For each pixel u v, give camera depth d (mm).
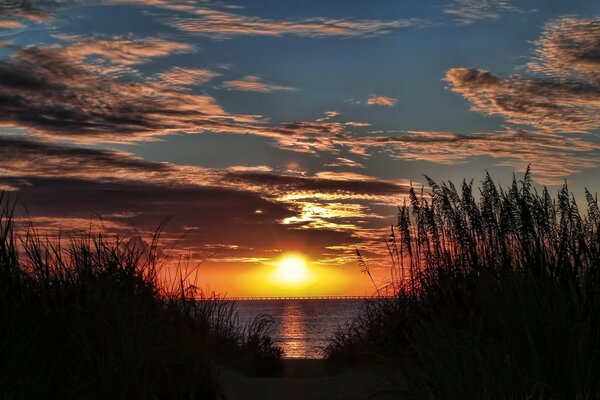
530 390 5059
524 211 8500
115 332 5859
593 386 4969
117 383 5371
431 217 10391
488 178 9602
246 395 7605
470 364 5402
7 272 5789
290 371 10672
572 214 8352
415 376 6035
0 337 5285
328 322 40469
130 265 7117
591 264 6633
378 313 10492
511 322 5793
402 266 10992
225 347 9617
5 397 4832
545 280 6418
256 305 144750
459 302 7777
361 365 9586
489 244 9273
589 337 5277
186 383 6520
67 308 5867
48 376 5180
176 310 7531
